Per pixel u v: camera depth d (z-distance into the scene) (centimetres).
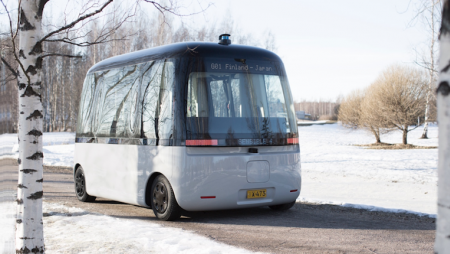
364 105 3647
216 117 684
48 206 807
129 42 2792
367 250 535
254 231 638
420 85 3284
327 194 1052
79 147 930
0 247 426
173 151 673
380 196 1019
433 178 1384
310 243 566
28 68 412
